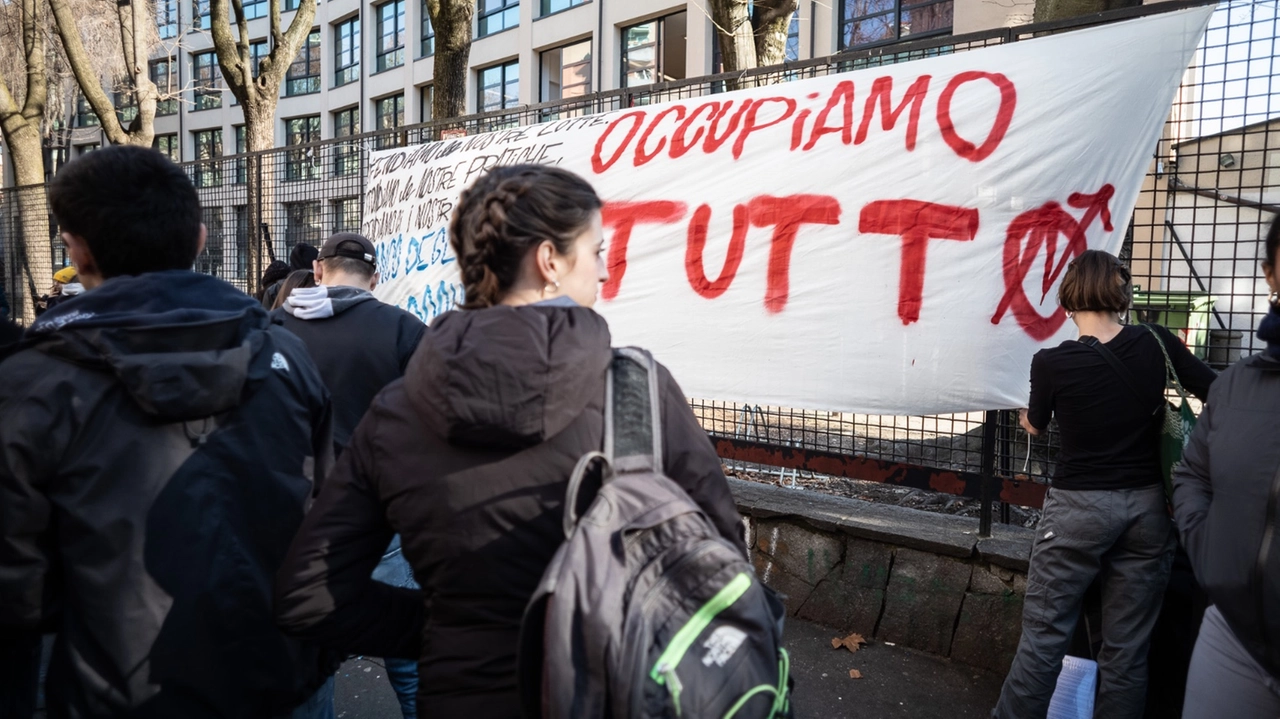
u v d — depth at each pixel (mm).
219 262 7559
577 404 1230
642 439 1260
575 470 1193
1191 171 3279
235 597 1517
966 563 3568
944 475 3674
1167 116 3043
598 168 4387
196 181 7750
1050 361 2629
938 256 3379
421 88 23938
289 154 6887
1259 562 1679
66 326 1444
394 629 1484
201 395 1472
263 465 1593
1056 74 3180
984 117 3295
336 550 1373
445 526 1264
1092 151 3121
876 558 3812
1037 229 3201
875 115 3559
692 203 4039
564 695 1102
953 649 3594
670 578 1131
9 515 1392
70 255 1630
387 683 3639
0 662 1684
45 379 1434
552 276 1365
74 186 1553
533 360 1196
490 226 1350
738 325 3871
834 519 3910
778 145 3807
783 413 4363
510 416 1194
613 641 1096
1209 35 3197
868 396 3539
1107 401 2521
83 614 1424
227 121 30422
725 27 5992
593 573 1131
